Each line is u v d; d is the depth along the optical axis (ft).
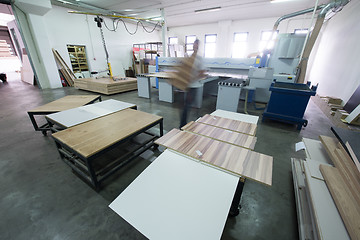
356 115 8.49
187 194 2.59
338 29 15.26
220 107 10.93
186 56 5.69
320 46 20.10
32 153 6.63
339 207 2.75
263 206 4.50
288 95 9.23
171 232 2.04
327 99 12.48
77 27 21.18
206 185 2.77
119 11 22.52
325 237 2.41
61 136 4.84
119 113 6.94
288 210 4.38
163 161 3.35
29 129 8.76
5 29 29.71
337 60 13.73
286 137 8.43
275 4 19.06
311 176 3.68
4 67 30.55
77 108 7.44
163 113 11.57
